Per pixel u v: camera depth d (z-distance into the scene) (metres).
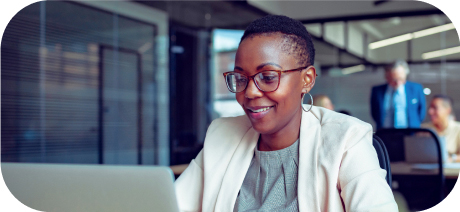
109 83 5.21
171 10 6.22
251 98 0.81
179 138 6.52
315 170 0.80
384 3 5.93
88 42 4.92
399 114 4.05
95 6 5.03
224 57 6.80
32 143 4.22
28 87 4.20
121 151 5.36
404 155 2.49
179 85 6.57
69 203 0.74
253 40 0.81
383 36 6.58
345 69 6.77
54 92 4.47
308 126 0.85
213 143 0.96
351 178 0.75
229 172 0.90
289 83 0.81
